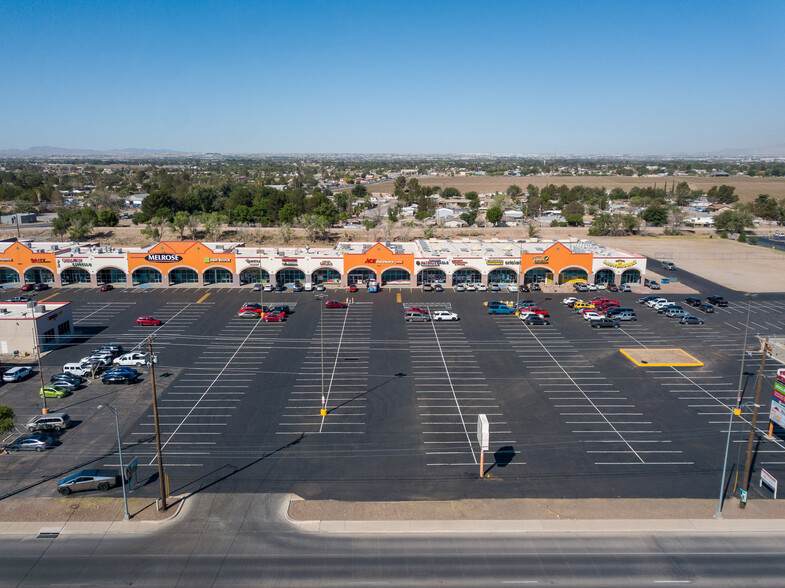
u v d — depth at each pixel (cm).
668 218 19475
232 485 4612
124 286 11519
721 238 18238
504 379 6825
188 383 6650
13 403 6109
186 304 10219
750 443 4347
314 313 9669
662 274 12988
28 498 4438
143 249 12056
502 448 5222
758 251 15975
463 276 11706
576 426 5656
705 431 5581
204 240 16638
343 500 4416
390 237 17388
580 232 18862
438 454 5106
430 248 12588
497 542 3941
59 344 8050
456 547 3888
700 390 6550
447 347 7962
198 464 4925
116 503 4375
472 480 4703
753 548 3903
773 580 3594
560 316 9581
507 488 4591
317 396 6306
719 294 11219
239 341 8162
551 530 4072
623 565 3722
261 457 5041
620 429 5600
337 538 3975
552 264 11656
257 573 3628
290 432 5494
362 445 5253
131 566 3691
